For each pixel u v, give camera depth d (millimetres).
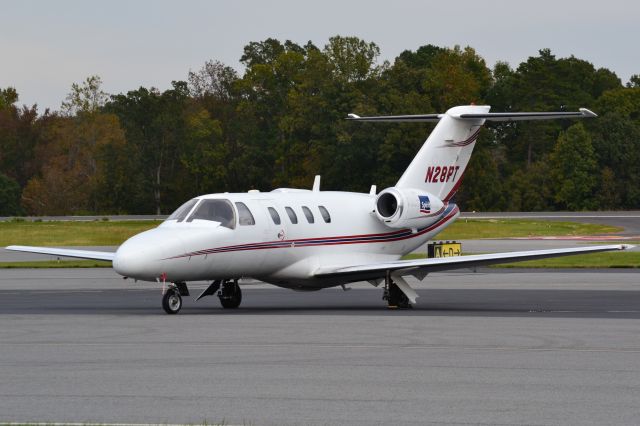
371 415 23156
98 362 31281
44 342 36500
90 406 24266
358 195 59125
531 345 35344
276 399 25062
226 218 50562
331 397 25328
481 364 30734
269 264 52562
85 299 59625
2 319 45969
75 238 135375
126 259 46844
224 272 50656
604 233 149000
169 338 37688
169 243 47938
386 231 58375
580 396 25438
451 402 24672
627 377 28297
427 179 60250
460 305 54500
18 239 132625
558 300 57031
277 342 36344
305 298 61094
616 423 22375
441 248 77750
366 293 65125
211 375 28703
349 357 32312
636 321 44094
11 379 28078
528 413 23391
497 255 51375
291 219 53500
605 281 71750
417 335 38562
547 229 156375
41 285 71438
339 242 55781
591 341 36531
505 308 52219
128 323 43719
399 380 27812
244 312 50750
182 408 23984
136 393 25906
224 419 22781
